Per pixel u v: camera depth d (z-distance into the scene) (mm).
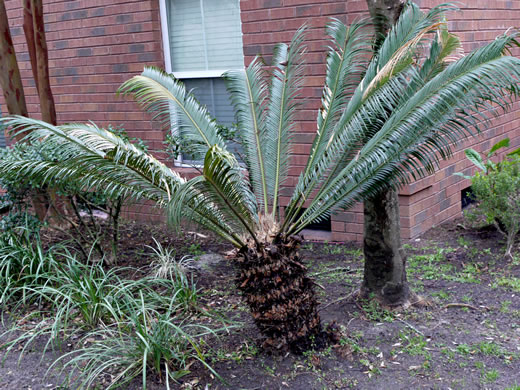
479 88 3475
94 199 6027
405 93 4027
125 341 4316
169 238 7340
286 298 4027
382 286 4797
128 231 7699
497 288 5059
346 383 3783
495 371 3762
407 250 6133
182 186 3295
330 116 4559
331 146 4219
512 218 5570
